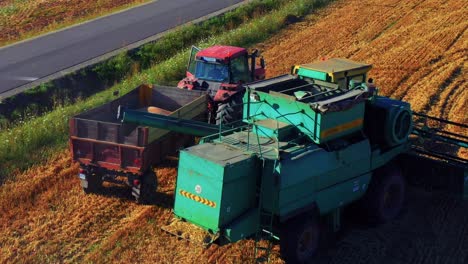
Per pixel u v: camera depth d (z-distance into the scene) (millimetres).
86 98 20906
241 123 13195
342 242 11734
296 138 10812
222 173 9531
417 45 24438
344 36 26203
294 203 10211
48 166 14758
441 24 27266
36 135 16156
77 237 11766
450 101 18656
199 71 16156
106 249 11281
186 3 33812
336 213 11477
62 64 23297
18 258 11062
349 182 11250
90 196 13297
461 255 11344
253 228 10203
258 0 31906
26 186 13648
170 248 11312
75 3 34875
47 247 11406
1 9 33656
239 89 15383
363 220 12266
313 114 10578
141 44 25750
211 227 9875
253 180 10133
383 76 21000
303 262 10836
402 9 30078
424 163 13000
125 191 13555
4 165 14719
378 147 11891
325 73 12070
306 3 30719
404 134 12211
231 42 25172
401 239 11859
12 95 19859
